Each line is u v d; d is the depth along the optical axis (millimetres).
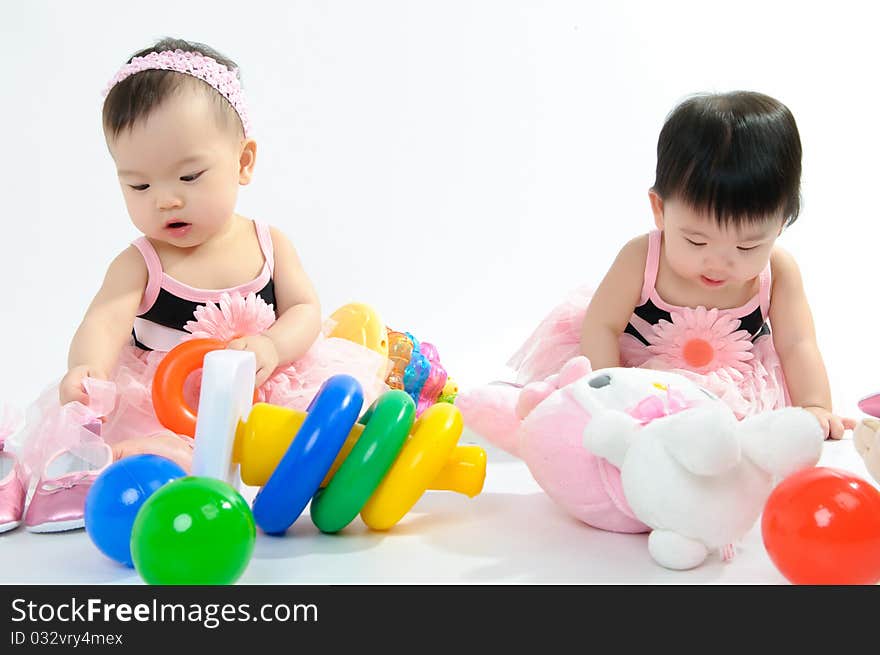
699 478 1339
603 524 1526
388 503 1476
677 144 2010
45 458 1678
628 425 1421
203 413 1455
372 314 2258
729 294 2205
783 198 1973
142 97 1936
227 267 2113
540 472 1586
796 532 1216
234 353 1529
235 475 1548
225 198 2041
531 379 2311
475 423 1922
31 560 1418
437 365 2371
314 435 1429
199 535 1217
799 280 2234
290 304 2162
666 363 2201
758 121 1979
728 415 1374
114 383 1889
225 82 2047
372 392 2080
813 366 2174
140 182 1972
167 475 1409
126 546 1353
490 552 1438
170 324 2102
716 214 1955
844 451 1977
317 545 1467
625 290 2207
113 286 2033
